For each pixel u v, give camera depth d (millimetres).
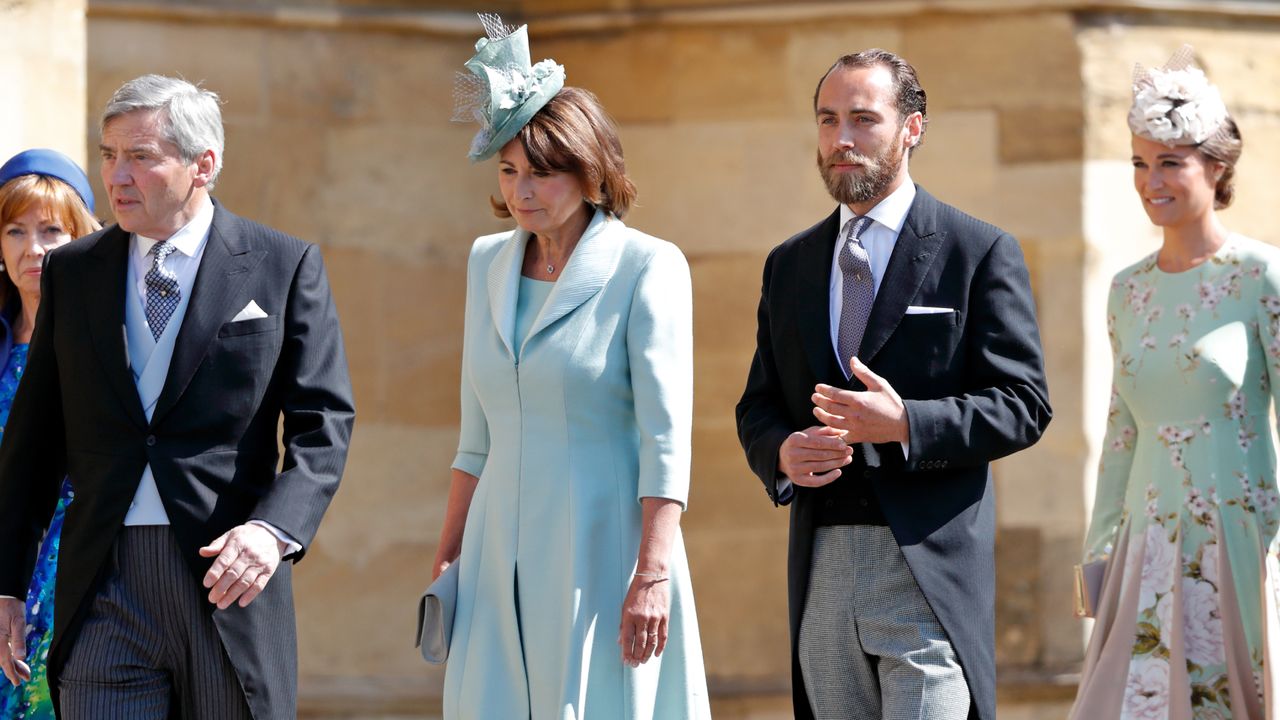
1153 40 24672
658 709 14766
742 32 25328
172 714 14898
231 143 25250
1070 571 24297
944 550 14758
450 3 26250
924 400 14758
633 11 25672
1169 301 18328
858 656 15094
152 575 14500
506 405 14992
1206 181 18156
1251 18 25016
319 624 25500
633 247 15016
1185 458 18000
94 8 24719
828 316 15453
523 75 14742
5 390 17531
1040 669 24266
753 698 24906
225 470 14664
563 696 14297
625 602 14406
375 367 25875
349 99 25906
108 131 14820
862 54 15422
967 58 24688
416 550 25984
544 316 14781
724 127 25375
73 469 14805
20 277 17609
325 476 14758
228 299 14875
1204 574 17844
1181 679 17719
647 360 14703
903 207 15422
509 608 14688
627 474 14844
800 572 15359
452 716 14734
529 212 14719
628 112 25734
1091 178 24375
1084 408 24297
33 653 16828
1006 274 15062
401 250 26109
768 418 15773
